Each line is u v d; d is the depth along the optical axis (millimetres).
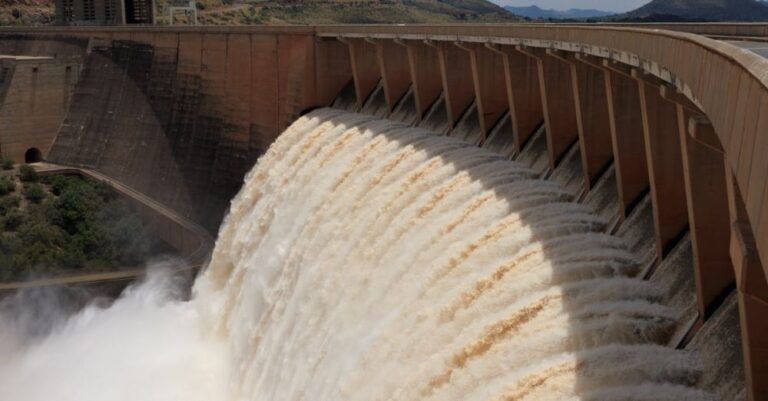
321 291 43094
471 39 48469
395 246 39875
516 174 40781
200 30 81000
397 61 61375
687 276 27422
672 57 25578
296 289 46438
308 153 58469
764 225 15133
